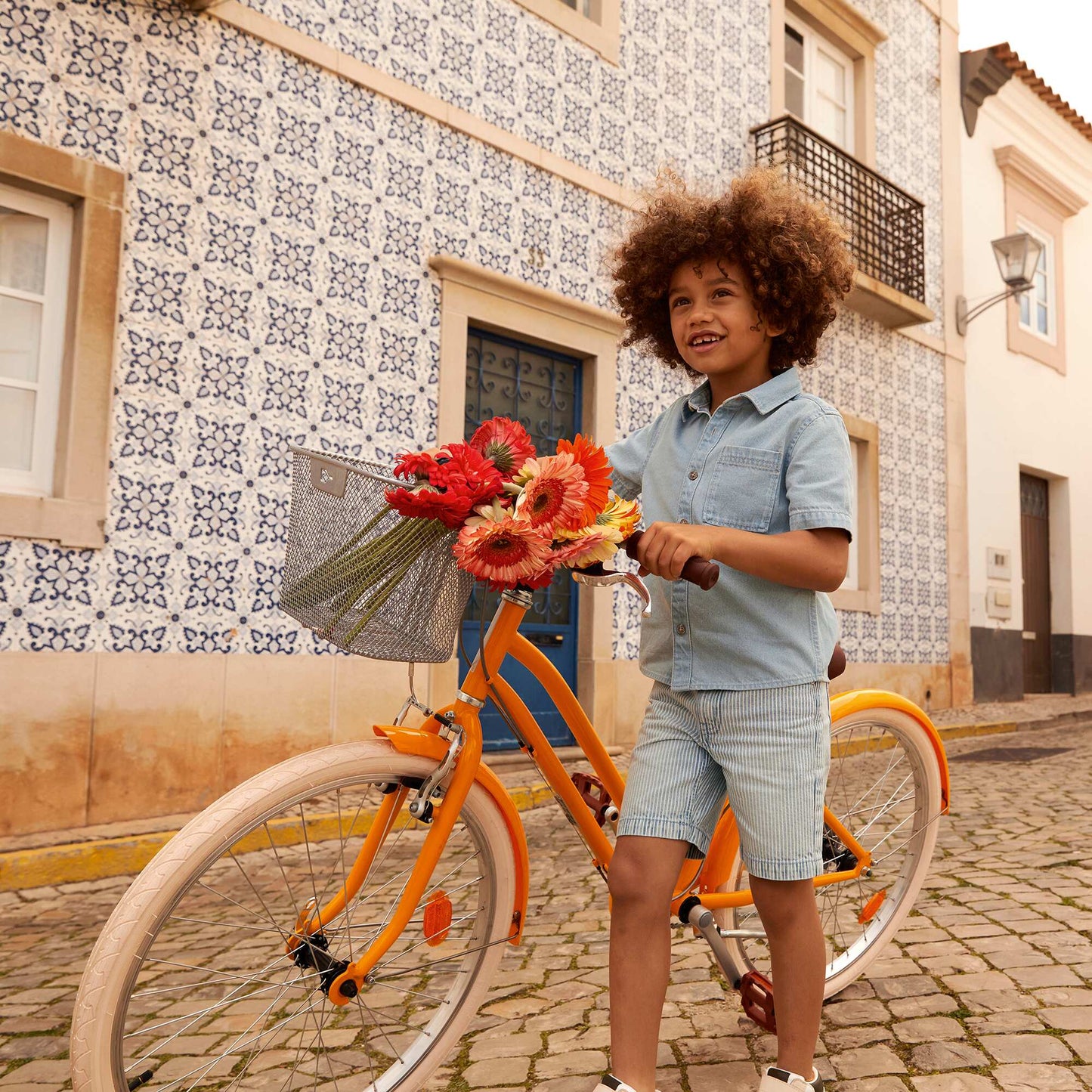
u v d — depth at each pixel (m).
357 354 5.29
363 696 5.13
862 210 9.00
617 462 1.84
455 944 1.63
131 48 4.53
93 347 4.32
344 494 1.31
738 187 1.64
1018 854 3.56
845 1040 1.95
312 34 5.18
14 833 3.99
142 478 4.45
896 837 2.23
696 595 1.56
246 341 4.85
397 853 1.55
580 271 6.54
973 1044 1.91
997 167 11.40
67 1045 2.12
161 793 4.41
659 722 1.61
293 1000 1.54
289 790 1.37
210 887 1.42
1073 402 12.48
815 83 9.17
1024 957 2.41
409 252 5.57
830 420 1.54
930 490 9.91
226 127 4.83
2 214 4.29
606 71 6.82
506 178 6.12
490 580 1.31
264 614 4.81
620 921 1.50
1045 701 10.98
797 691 1.53
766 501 1.54
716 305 1.61
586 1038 2.03
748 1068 1.84
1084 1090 1.70
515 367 6.27
